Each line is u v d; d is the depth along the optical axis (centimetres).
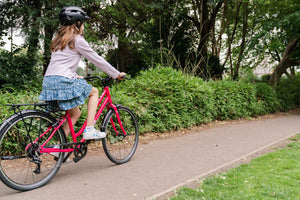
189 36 1551
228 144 512
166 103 635
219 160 397
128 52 1330
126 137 407
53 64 289
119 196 263
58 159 306
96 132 320
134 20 1217
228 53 1655
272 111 1195
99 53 1030
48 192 272
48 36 667
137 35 1321
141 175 324
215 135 610
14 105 269
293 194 257
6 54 618
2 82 610
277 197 251
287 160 378
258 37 1173
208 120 777
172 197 254
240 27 1717
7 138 363
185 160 395
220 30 1716
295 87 1432
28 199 255
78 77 307
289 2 1211
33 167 331
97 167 355
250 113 992
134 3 1188
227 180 301
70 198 258
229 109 877
